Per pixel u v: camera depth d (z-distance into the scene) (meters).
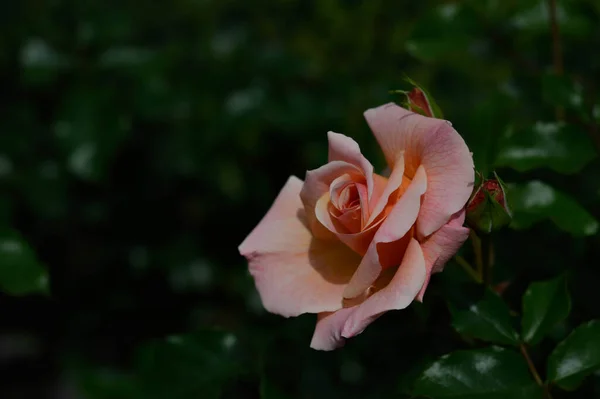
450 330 0.64
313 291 0.58
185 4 1.25
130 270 1.21
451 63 1.26
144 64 0.99
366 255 0.55
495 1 0.75
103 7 1.04
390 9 1.34
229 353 0.65
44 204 1.08
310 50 1.33
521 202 0.63
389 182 0.56
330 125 1.14
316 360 0.63
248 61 1.16
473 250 0.64
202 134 1.13
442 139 0.56
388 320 0.65
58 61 0.96
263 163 1.17
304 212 0.60
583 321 0.66
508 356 0.59
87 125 0.91
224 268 1.22
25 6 1.09
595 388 0.62
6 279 0.64
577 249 0.67
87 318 1.24
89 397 0.65
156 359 0.64
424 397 0.58
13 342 1.57
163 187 1.16
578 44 0.79
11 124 1.08
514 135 0.65
